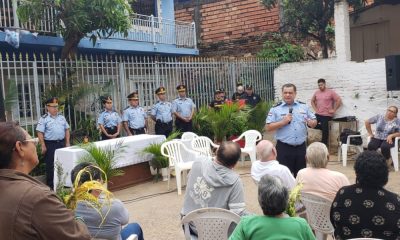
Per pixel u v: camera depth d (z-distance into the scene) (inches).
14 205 75.5
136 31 506.6
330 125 432.8
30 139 86.0
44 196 77.2
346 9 462.0
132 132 389.7
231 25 656.4
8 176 79.5
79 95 367.6
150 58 543.5
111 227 130.1
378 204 119.9
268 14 617.6
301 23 543.5
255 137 365.4
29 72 362.9
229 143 152.9
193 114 429.1
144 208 265.3
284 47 561.9
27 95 363.3
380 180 121.2
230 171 151.9
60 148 307.6
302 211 174.1
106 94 387.2
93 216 127.1
